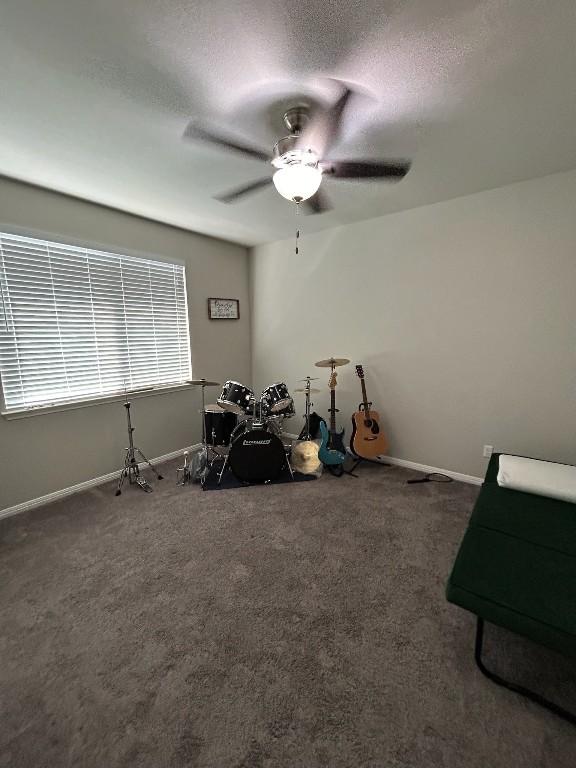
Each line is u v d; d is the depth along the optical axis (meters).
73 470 2.71
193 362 3.58
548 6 1.02
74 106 1.47
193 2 1.00
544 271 2.34
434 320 2.86
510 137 1.75
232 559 1.90
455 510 2.38
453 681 1.21
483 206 2.51
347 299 3.35
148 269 3.11
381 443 3.09
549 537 1.38
